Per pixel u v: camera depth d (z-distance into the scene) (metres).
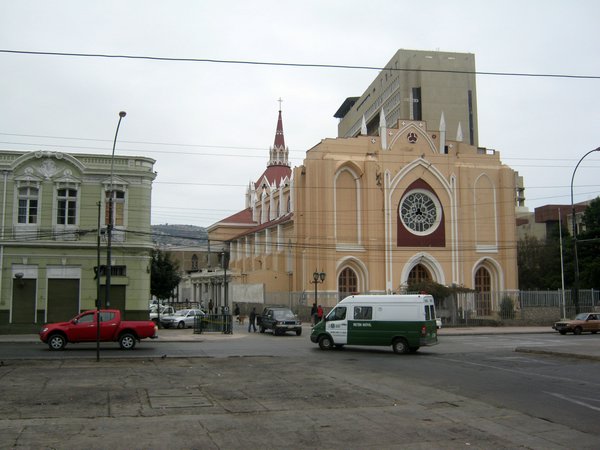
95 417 12.12
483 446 10.09
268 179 105.12
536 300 56.25
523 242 87.88
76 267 38.03
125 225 38.94
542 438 10.69
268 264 78.44
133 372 19.41
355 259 60.28
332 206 60.22
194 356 25.23
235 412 12.84
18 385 16.31
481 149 70.12
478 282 64.81
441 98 109.81
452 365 22.27
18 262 37.06
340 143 62.16
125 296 38.50
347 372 20.00
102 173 38.91
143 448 9.70
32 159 37.88
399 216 62.03
